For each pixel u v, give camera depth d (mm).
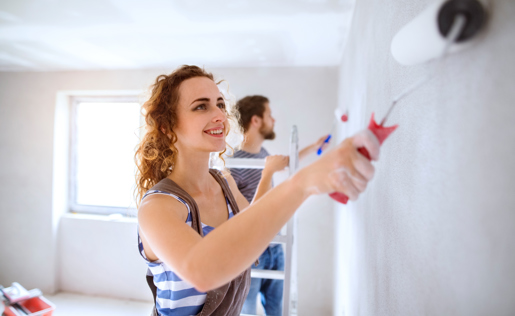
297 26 2039
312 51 2525
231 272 520
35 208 3205
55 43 2432
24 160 3223
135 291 3111
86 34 2232
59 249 3234
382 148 823
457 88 416
